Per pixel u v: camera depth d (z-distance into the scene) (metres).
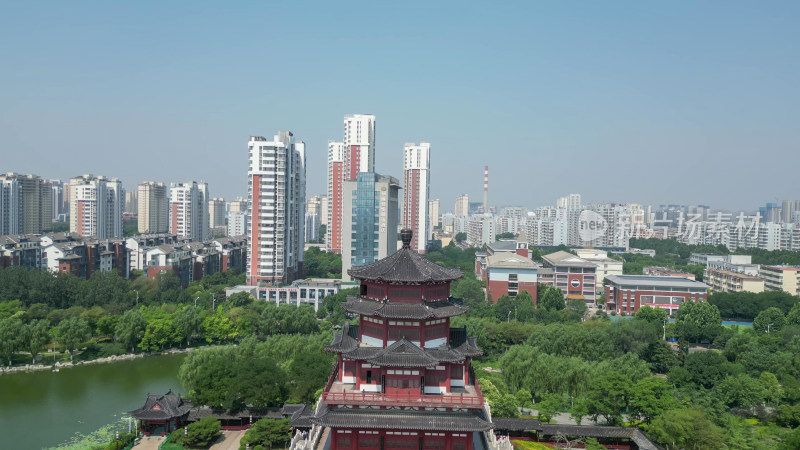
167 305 178.00
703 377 120.62
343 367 70.56
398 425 63.50
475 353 68.12
